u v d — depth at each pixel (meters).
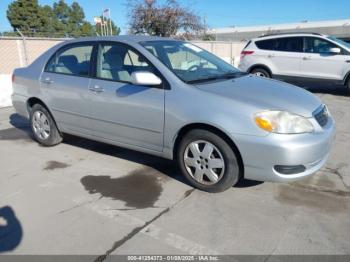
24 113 5.29
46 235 2.85
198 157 3.48
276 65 9.55
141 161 4.43
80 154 4.75
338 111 7.05
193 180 3.59
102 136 4.28
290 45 9.35
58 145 5.17
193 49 4.50
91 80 4.20
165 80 3.56
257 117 3.07
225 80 3.81
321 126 3.29
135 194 3.54
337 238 2.74
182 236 2.81
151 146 3.81
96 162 4.43
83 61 4.38
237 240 2.74
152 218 3.08
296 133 3.06
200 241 2.74
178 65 3.84
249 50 10.02
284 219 3.02
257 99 3.26
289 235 2.79
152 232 2.87
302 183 3.71
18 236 2.85
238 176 3.37
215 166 3.39
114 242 2.75
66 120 4.64
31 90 4.99
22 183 3.85
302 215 3.08
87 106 4.25
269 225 2.94
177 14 19.83
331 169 4.08
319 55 8.85
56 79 4.61
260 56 9.77
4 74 8.41
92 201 3.41
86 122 4.37
